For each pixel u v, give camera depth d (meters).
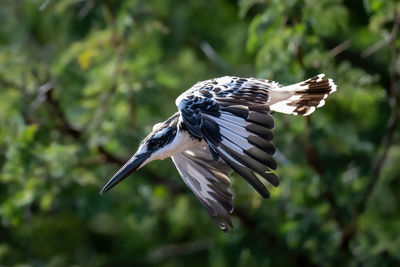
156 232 14.78
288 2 10.37
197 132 6.42
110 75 11.95
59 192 12.23
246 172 5.98
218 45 14.70
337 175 12.16
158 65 12.53
